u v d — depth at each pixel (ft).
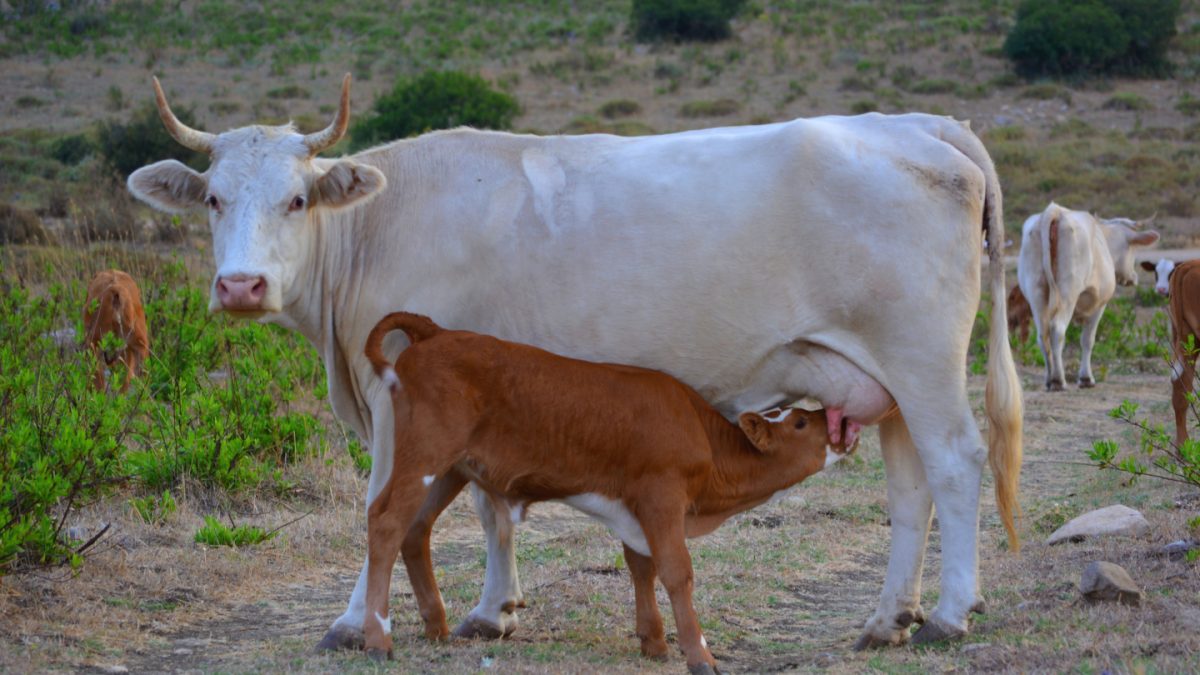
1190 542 26.13
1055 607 22.97
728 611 25.41
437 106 142.92
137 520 30.37
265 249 22.50
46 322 41.70
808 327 22.52
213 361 43.29
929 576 28.71
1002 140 154.92
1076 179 132.98
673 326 22.70
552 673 20.52
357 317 23.94
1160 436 28.71
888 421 23.34
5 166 123.95
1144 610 21.93
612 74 193.36
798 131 22.67
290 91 177.68
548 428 20.94
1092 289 54.70
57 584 25.18
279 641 23.18
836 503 34.60
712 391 23.25
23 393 31.07
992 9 234.99
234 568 27.63
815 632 24.36
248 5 253.44
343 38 227.20
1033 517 32.45
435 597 23.13
